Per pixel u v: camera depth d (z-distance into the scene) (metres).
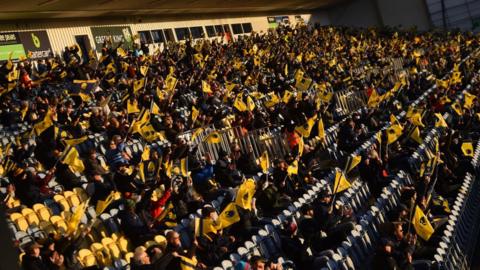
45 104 19.64
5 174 13.11
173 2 45.69
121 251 11.93
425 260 12.56
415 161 19.69
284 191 15.35
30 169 14.40
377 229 14.38
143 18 47.66
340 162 19.83
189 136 19.27
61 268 10.22
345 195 16.14
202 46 38.78
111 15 44.16
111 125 17.77
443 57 45.22
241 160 17.81
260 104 26.80
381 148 19.86
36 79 25.59
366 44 51.62
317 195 15.61
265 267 10.31
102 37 43.28
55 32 39.53
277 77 31.05
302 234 13.04
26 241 11.48
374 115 24.64
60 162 14.14
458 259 13.66
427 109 25.47
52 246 9.95
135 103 19.22
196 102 23.59
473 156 21.31
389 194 15.95
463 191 17.75
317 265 11.84
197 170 15.95
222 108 23.00
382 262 11.16
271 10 65.00
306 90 25.94
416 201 14.57
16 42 36.44
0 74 23.47
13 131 19.09
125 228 12.23
